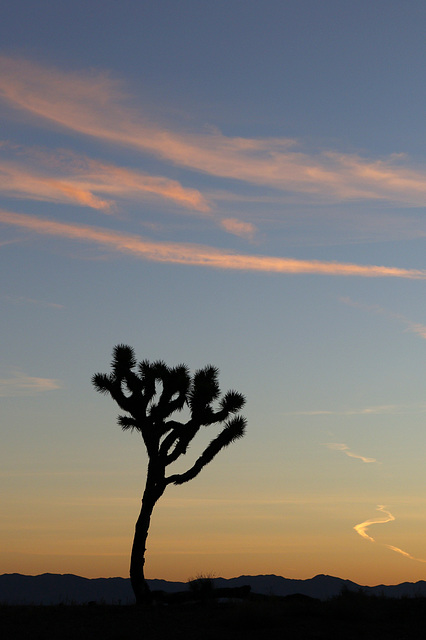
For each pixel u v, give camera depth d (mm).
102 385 26266
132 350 26844
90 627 18828
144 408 26234
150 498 25609
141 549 25109
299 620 19188
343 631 17781
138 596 24438
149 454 26031
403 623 18391
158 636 17625
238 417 25875
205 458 25781
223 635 17594
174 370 26609
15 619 20172
